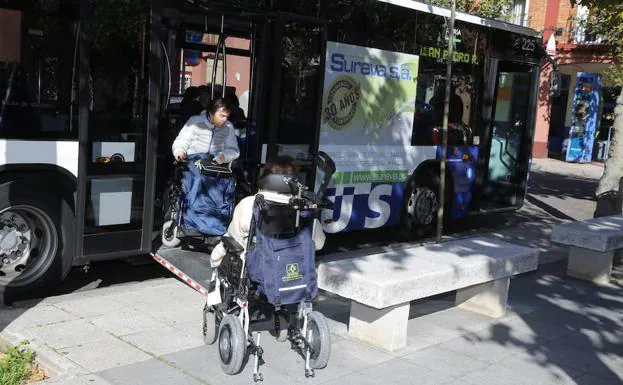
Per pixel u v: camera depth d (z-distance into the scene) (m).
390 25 8.80
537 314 6.57
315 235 4.81
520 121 11.45
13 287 5.90
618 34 16.89
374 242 9.79
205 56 8.27
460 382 4.80
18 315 5.65
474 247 6.62
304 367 4.86
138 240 6.56
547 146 26.22
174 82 8.38
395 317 5.27
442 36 9.59
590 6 10.90
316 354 4.68
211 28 7.75
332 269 5.31
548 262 8.99
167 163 7.66
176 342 5.18
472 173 10.62
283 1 7.49
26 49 5.77
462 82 10.16
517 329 6.07
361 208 8.89
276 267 4.41
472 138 10.52
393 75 8.98
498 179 11.66
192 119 6.68
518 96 11.45
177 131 7.82
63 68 5.97
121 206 6.43
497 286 6.36
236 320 4.59
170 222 6.87
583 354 5.52
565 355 5.48
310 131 7.71
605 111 26.64
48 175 6.04
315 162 7.74
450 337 5.75
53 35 5.89
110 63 6.23
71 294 6.36
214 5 6.69
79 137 6.08
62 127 6.02
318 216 4.81
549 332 6.03
